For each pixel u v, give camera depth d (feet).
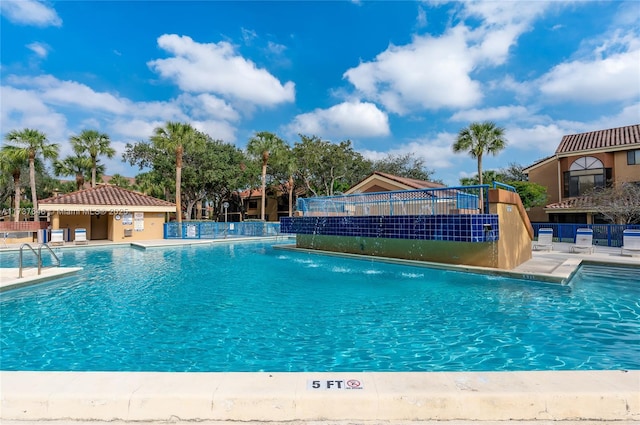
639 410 8.49
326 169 139.95
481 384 9.21
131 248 67.62
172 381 9.52
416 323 20.27
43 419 8.64
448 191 44.09
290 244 71.36
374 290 28.86
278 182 155.43
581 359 15.28
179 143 96.78
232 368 14.66
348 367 14.61
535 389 8.87
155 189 155.22
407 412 8.55
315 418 8.56
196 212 178.70
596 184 78.02
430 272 36.99
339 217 50.42
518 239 40.24
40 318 21.72
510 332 18.75
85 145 109.19
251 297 26.73
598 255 46.80
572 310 22.82
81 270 39.06
